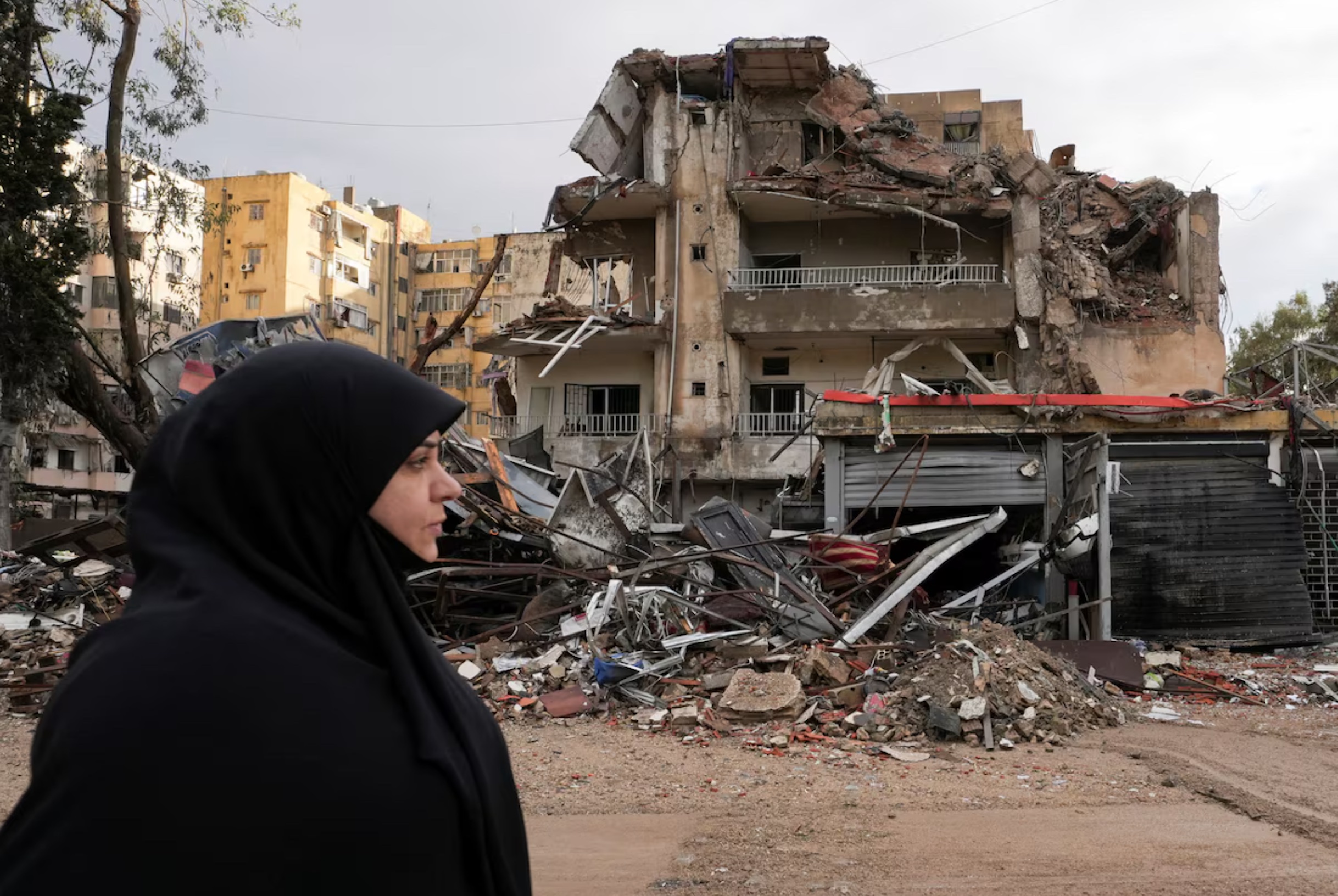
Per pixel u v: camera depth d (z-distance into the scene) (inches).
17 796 301.3
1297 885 200.7
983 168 1198.9
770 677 440.8
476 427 2415.1
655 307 1266.0
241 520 51.7
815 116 1285.7
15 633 551.2
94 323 1697.8
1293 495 681.6
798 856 227.3
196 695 45.4
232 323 836.0
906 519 767.7
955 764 347.9
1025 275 1177.4
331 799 46.6
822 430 744.3
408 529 56.2
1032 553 677.9
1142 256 1338.6
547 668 488.1
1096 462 628.7
